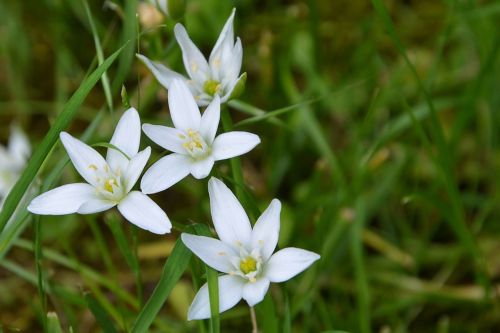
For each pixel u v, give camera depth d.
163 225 0.34
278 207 0.35
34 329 0.47
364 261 0.48
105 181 0.35
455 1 0.47
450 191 0.43
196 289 0.37
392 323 0.46
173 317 0.47
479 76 0.46
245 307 0.45
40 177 0.45
